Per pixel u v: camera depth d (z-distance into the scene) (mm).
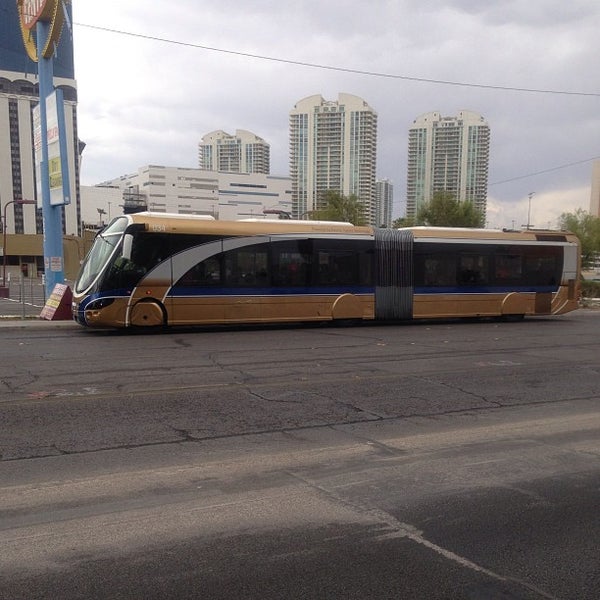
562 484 4918
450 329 18016
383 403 7688
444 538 3918
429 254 19375
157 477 4910
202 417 6820
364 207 60250
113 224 16188
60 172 19703
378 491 4703
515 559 3650
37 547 3676
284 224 17406
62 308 18094
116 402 7492
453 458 5535
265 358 11359
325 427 6512
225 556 3613
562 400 8039
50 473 4957
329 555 3654
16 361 10695
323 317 17797
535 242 21125
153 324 15625
